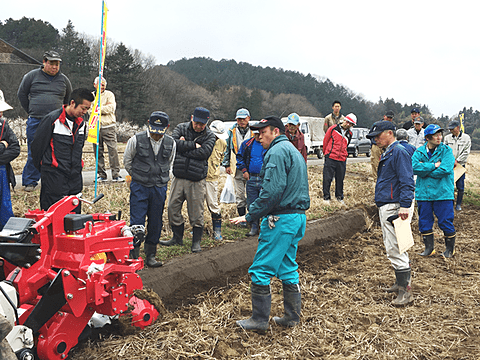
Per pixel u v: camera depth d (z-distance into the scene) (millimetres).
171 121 65500
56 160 4492
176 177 5793
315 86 144750
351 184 12180
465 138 10297
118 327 3695
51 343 2959
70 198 3238
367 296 5051
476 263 6426
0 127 4871
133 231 3609
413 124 10648
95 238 3148
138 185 4922
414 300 4883
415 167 6766
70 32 61625
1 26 59312
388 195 4945
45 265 3080
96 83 8055
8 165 5086
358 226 8812
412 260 6574
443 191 6645
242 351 3641
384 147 5117
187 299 4805
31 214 3172
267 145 4133
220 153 6543
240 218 4074
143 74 63406
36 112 6090
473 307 4688
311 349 3695
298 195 3936
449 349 3730
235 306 4594
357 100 134875
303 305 4688
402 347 3732
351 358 3531
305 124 21438
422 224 6871
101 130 8258
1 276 3232
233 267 5883
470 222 9445
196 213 5863
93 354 3314
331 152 9273
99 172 8562
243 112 7273
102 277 3092
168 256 5629
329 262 6457
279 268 4137
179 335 3742
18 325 2729
